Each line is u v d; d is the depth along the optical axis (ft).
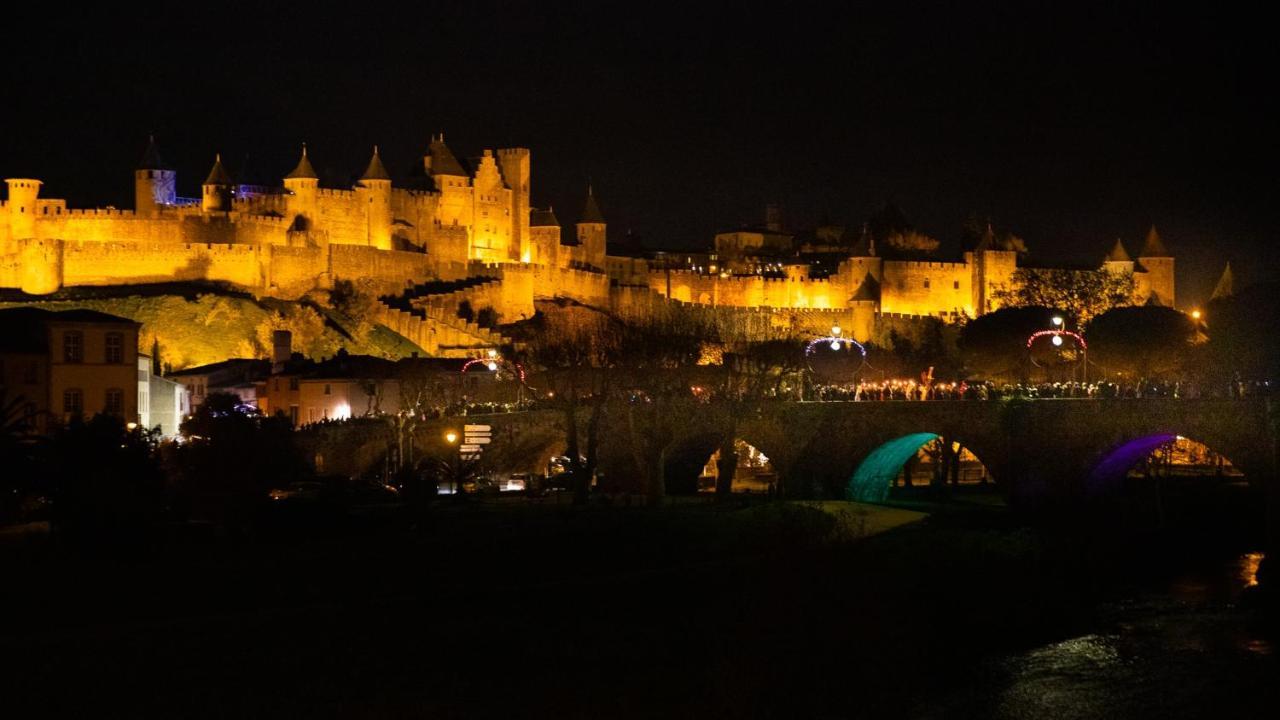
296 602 248.73
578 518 343.05
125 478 285.23
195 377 588.91
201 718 195.83
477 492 403.75
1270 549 322.55
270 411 555.69
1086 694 229.25
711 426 404.98
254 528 308.60
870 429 391.24
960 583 292.61
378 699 207.00
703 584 276.41
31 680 202.49
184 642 221.25
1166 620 277.85
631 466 428.56
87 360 424.46
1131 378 549.54
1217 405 332.39
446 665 220.84
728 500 390.63
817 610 262.26
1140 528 393.91
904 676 236.02
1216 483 503.20
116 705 197.16
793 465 403.75
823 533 331.98
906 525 365.81
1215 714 220.64
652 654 232.32
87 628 225.35
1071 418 356.38
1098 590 306.55
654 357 464.24
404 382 542.16
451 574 275.80
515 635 237.86
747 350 590.96
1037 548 321.32
